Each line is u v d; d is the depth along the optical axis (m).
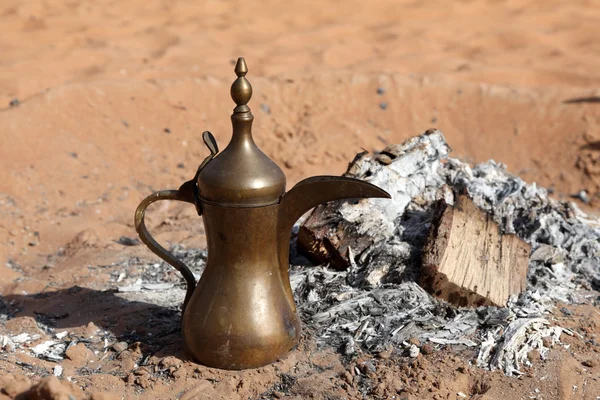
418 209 1.92
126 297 1.89
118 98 2.98
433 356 1.74
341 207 1.86
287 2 5.62
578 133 2.91
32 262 2.10
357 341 1.76
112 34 4.61
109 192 2.53
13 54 3.96
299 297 1.84
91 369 1.73
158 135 2.92
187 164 2.83
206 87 3.20
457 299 1.81
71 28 4.66
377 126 3.12
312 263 1.90
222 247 1.68
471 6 5.56
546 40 4.57
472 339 1.76
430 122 3.15
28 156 2.53
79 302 1.88
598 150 2.80
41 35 4.43
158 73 3.62
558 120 3.00
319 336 1.77
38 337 1.79
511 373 1.72
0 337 1.77
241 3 5.57
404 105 3.22
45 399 1.57
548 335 1.77
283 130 3.00
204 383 1.69
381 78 3.32
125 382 1.70
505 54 4.21
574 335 1.78
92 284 1.93
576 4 5.55
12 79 3.38
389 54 4.22
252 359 1.70
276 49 4.33
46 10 5.09
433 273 1.80
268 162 1.67
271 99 3.18
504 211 1.94
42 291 1.94
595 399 1.69
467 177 1.98
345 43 4.48
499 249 1.86
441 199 1.89
